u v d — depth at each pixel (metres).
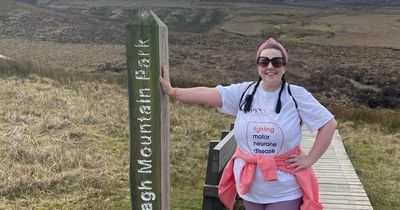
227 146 5.74
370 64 37.25
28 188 6.29
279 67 3.15
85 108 11.54
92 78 17.66
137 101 3.34
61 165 7.24
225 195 3.54
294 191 3.21
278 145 3.17
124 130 9.93
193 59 36.59
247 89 3.30
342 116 15.30
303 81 30.69
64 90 13.67
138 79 3.31
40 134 9.16
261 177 3.21
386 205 6.91
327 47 47.44
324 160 8.25
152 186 3.44
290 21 70.38
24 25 50.03
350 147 10.55
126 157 8.23
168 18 75.50
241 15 77.81
